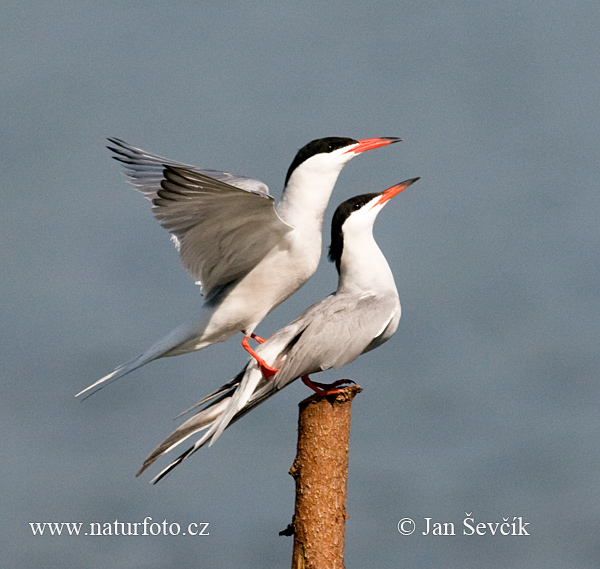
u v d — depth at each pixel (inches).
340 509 259.4
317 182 310.7
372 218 305.7
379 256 304.7
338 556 259.3
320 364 283.4
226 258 296.7
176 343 305.1
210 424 278.7
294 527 261.3
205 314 305.6
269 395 286.0
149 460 272.8
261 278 303.4
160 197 262.2
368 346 299.3
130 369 302.8
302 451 259.4
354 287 302.4
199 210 271.1
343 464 259.3
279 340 290.2
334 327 285.3
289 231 293.3
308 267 307.4
